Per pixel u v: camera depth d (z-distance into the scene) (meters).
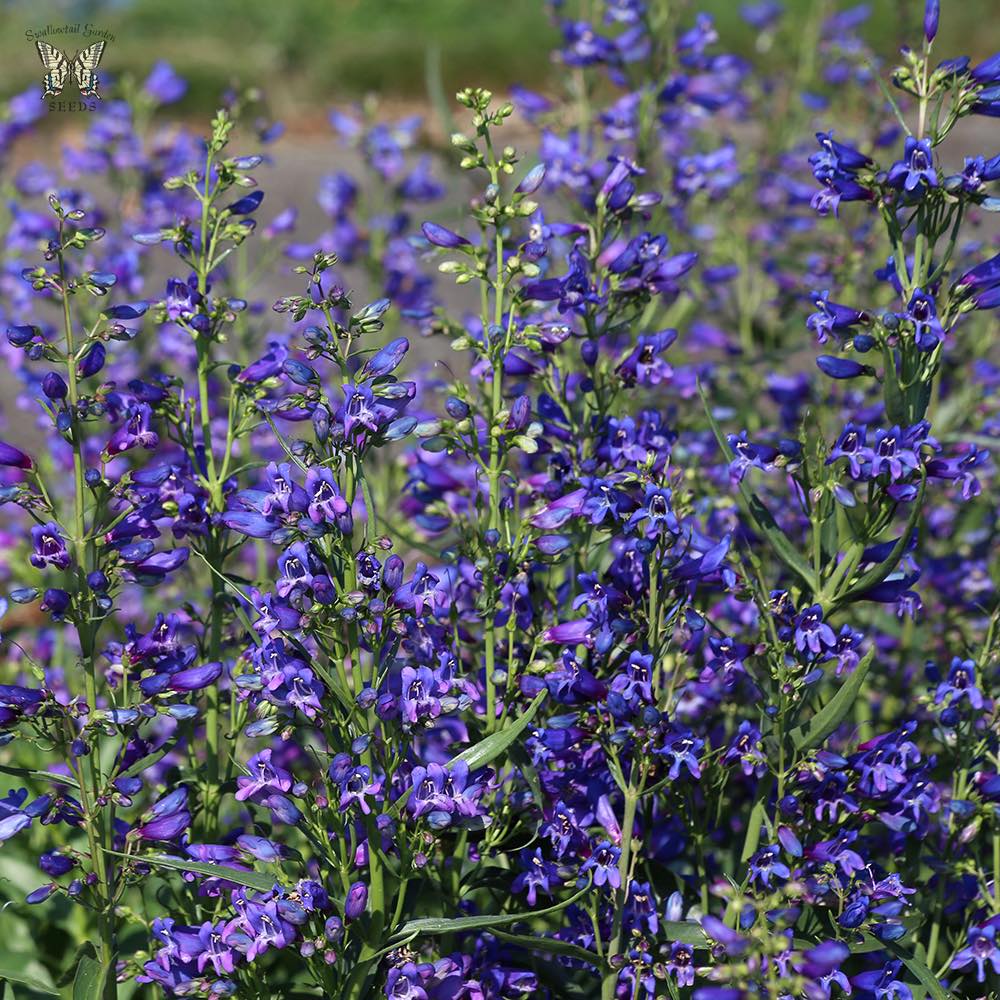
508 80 25.73
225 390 7.71
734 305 10.20
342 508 4.51
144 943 5.92
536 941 4.78
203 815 5.64
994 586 7.64
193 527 5.38
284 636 4.63
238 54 26.09
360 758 4.70
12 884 6.57
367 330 4.71
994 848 5.56
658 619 5.05
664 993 5.12
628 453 5.43
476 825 4.69
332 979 4.71
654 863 5.53
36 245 9.40
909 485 4.86
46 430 8.93
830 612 5.21
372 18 29.77
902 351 5.05
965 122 18.31
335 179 10.27
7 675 8.25
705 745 5.26
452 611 5.26
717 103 8.97
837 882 4.90
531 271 5.14
